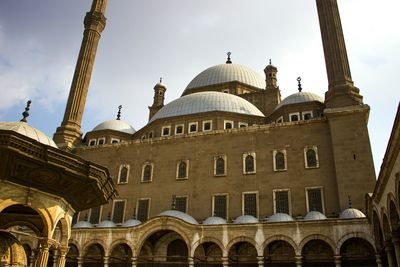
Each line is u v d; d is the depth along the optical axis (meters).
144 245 41.78
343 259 34.72
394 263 24.45
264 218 40.69
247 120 53.75
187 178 45.72
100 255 42.12
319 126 43.31
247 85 67.38
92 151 51.56
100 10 63.12
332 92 44.19
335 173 39.97
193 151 47.09
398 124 15.38
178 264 40.38
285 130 44.53
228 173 44.47
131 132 60.66
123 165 49.31
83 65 58.97
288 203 40.78
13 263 16.30
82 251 38.47
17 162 14.20
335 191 39.56
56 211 16.17
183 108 56.16
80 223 41.84
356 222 31.98
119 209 46.75
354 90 43.88
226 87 66.62
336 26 49.06
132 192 47.25
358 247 34.88
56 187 15.98
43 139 16.92
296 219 37.12
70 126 54.56
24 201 15.17
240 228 35.03
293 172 42.03
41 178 15.27
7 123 16.92
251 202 42.31
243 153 45.03
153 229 37.22
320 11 51.38
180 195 45.06
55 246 17.22
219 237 35.25
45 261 15.45
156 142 49.34
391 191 20.34
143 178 47.72
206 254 40.06
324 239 32.47
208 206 43.50
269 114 59.88
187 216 39.16
